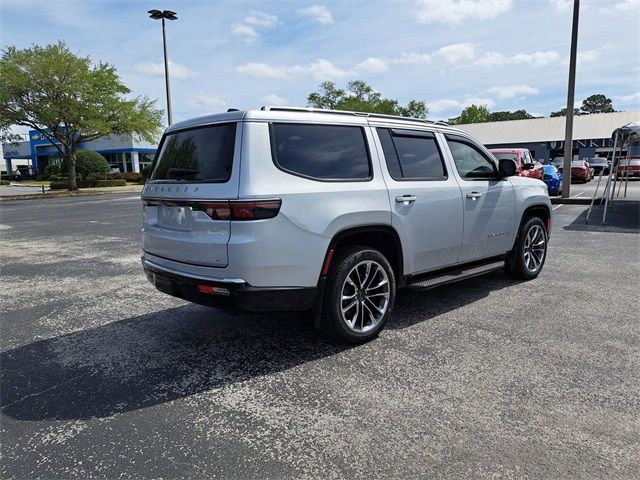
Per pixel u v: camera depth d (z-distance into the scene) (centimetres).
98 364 380
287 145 363
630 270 654
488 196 516
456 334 425
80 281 655
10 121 3047
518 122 4988
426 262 457
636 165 2662
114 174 4088
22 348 417
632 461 246
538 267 621
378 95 6194
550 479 233
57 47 3036
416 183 439
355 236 410
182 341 425
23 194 3066
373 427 281
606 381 332
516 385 328
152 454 261
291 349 401
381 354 385
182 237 370
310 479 237
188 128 391
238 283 338
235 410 304
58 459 258
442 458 251
